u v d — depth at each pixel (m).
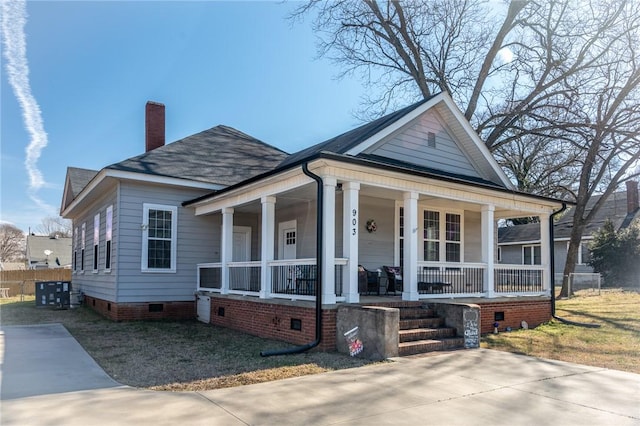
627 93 19.58
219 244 14.88
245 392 5.62
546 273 13.22
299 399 5.29
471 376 6.41
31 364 7.36
